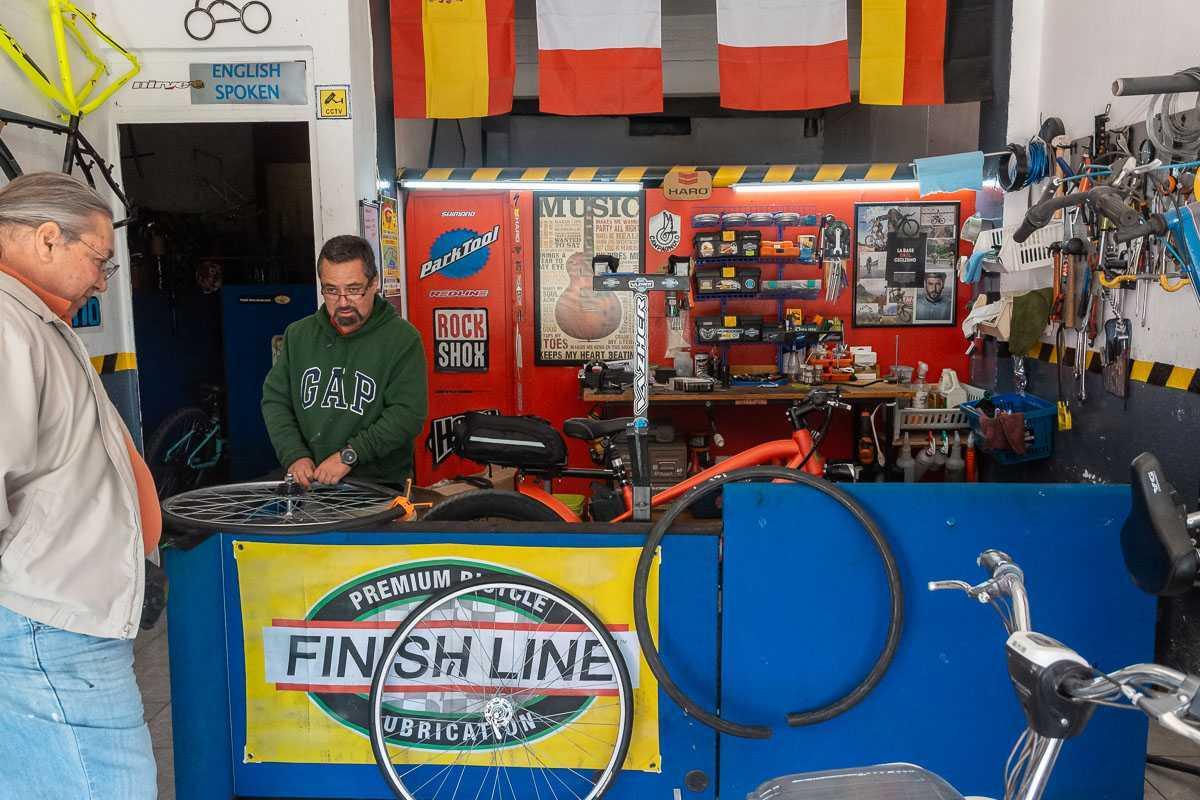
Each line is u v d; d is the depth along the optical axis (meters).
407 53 4.38
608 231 5.48
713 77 7.88
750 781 2.35
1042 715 1.25
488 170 5.25
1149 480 1.35
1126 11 3.77
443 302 5.53
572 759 2.37
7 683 1.65
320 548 2.33
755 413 5.68
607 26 4.33
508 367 5.59
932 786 1.57
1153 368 3.52
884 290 5.52
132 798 1.77
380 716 2.30
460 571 2.32
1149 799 2.67
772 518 2.25
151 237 5.35
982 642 2.27
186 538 2.20
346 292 2.61
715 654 2.32
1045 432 4.40
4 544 1.59
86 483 1.65
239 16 4.01
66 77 3.51
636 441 2.36
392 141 4.96
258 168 6.02
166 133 5.77
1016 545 2.24
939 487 2.23
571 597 2.27
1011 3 4.68
